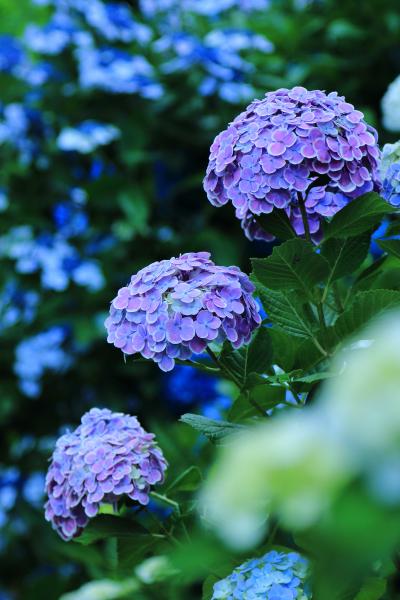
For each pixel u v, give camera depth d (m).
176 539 1.72
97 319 3.28
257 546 1.65
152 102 3.28
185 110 3.25
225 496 0.86
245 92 3.18
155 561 2.21
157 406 3.31
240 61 3.23
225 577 1.64
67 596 2.41
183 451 2.46
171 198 3.39
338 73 3.36
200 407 3.10
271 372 1.71
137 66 3.22
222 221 3.37
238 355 1.63
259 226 1.70
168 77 3.29
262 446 0.87
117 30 3.36
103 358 3.35
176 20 3.57
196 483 1.75
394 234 1.69
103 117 3.34
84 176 3.51
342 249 1.62
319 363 1.64
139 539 1.72
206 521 1.65
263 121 1.57
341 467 0.84
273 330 1.64
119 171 3.44
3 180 3.53
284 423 0.95
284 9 3.65
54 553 3.29
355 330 1.59
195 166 3.40
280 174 1.55
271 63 3.36
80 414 3.45
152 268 1.58
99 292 3.32
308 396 1.64
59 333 3.32
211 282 1.55
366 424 0.85
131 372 3.28
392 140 3.07
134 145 3.26
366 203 1.55
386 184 1.66
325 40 3.43
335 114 1.57
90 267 3.29
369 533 0.83
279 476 0.84
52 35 3.30
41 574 3.38
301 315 1.64
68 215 3.44
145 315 1.55
